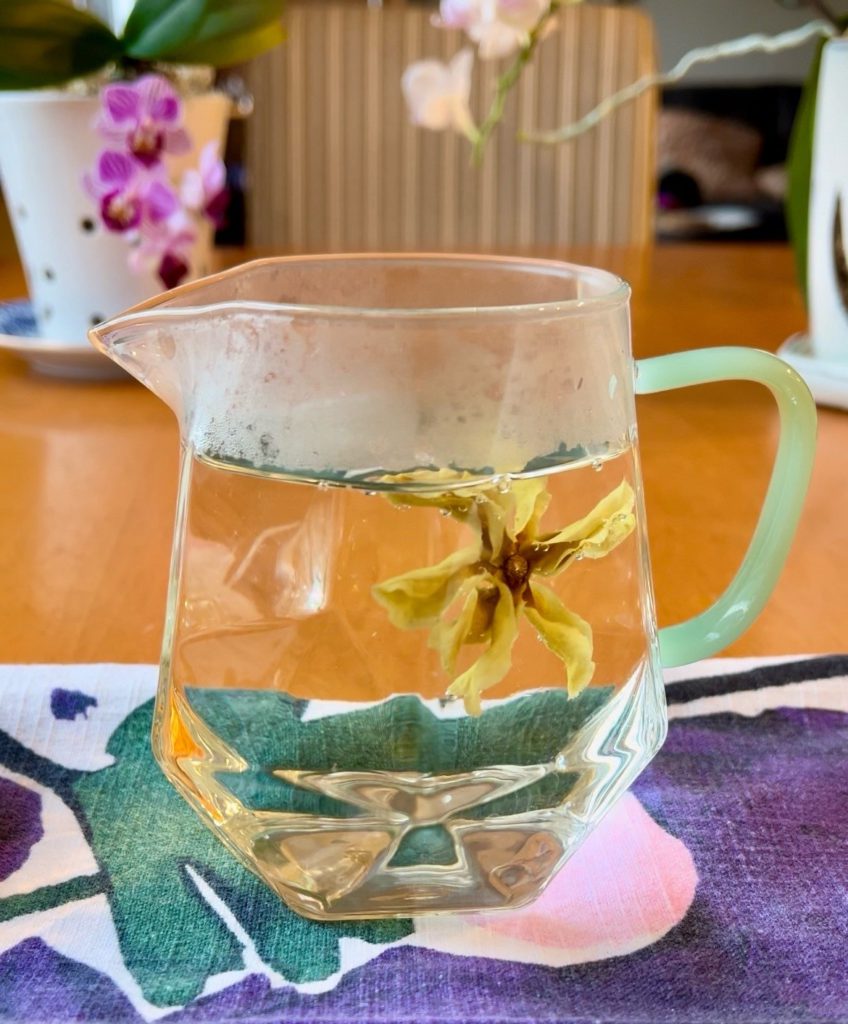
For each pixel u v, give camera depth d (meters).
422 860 0.19
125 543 0.32
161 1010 0.17
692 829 0.22
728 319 0.55
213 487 0.18
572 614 0.18
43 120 0.42
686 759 0.24
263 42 0.44
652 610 0.20
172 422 0.43
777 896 0.20
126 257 0.44
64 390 0.47
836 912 0.19
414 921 0.19
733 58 2.21
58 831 0.21
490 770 0.18
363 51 0.84
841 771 0.23
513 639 0.18
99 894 0.20
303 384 0.17
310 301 0.21
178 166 0.44
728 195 2.08
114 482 0.36
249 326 0.17
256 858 0.19
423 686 0.18
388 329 0.17
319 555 0.18
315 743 0.18
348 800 0.18
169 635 0.19
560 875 0.20
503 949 0.18
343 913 0.19
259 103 0.84
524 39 0.46
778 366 0.20
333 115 0.84
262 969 0.18
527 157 0.85
